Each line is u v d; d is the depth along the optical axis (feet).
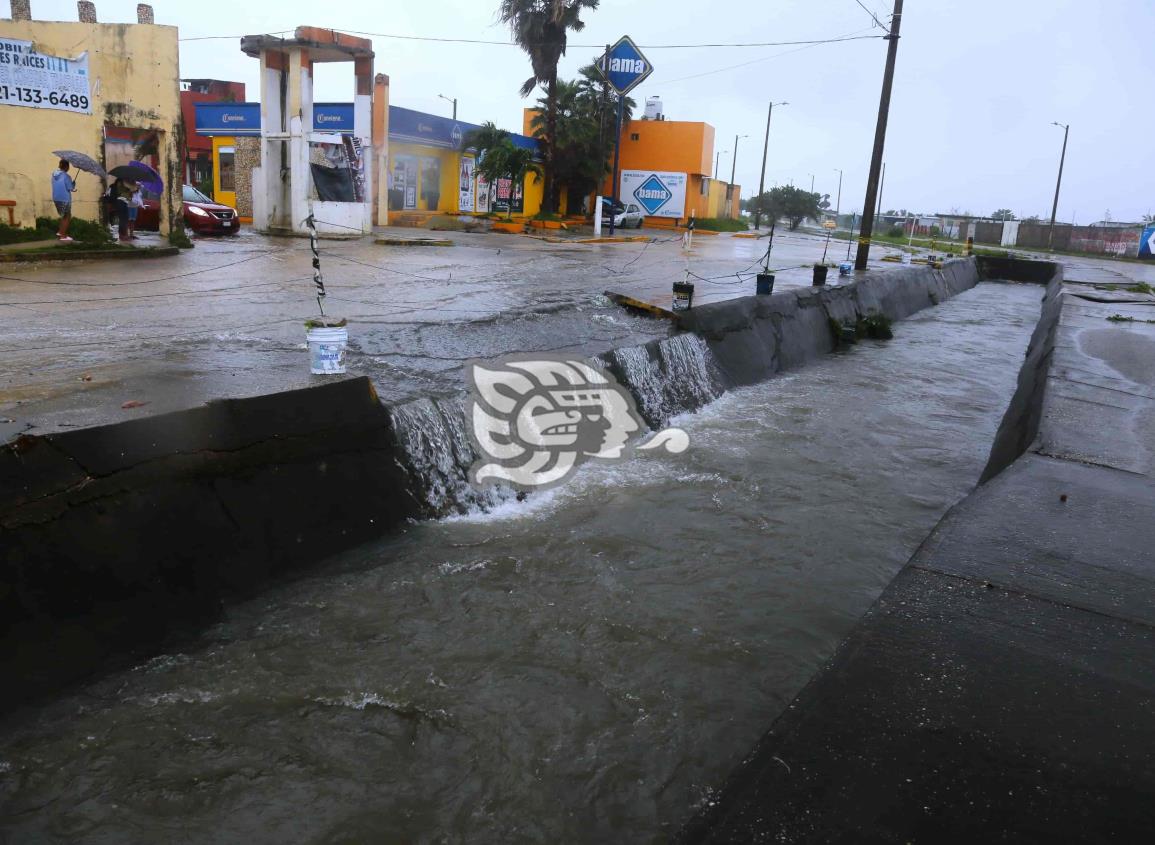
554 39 111.24
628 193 146.00
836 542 20.20
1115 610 11.52
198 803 10.63
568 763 11.84
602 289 42.55
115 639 12.98
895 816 7.64
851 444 28.94
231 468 15.62
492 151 105.40
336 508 17.21
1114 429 21.89
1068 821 7.59
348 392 18.24
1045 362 34.14
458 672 13.74
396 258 56.39
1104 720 9.11
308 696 12.81
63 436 13.30
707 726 12.81
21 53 47.91
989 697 9.46
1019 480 17.10
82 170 49.34
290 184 74.43
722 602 16.79
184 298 34.06
